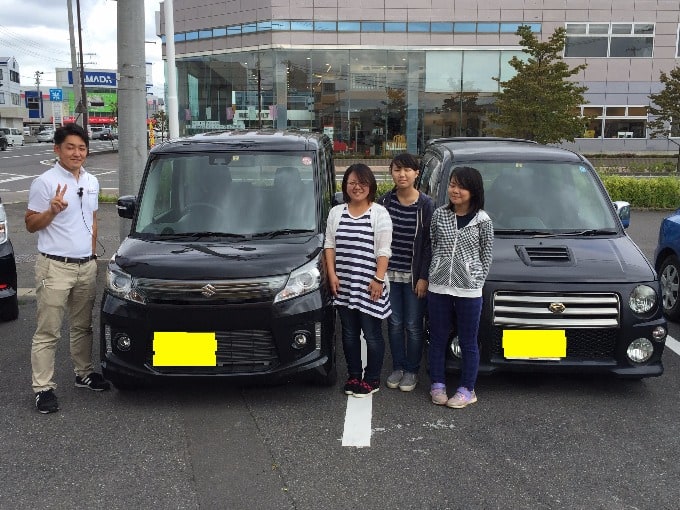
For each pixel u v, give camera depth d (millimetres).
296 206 5000
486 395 4594
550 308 4395
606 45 33031
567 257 4707
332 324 4551
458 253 4156
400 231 4512
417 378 4816
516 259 4676
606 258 4703
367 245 4316
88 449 3814
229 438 3955
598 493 3332
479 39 32625
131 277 4285
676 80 26703
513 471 3551
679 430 4059
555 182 5578
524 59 32688
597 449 3807
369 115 33500
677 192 14422
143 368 4266
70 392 4676
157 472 3547
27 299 7277
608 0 32562
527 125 21891
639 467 3602
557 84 21531
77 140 4227
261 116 34375
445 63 32906
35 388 4309
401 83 33156
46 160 36188
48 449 3814
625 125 33625
